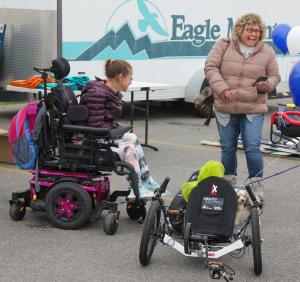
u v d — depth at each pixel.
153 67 10.83
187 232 4.12
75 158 5.08
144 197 5.22
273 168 7.79
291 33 9.30
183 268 4.39
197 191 4.28
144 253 4.32
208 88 10.68
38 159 5.20
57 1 9.38
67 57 9.57
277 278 4.29
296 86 9.27
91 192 5.14
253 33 5.73
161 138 9.68
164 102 13.29
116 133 5.08
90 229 5.17
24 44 9.66
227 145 6.02
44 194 5.27
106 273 4.28
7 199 6.02
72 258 4.54
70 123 5.13
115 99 5.20
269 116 12.55
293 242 5.04
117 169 5.12
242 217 4.97
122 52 10.29
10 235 4.98
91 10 9.77
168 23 10.95
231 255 4.66
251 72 5.80
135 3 10.38
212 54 5.91
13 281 4.10
